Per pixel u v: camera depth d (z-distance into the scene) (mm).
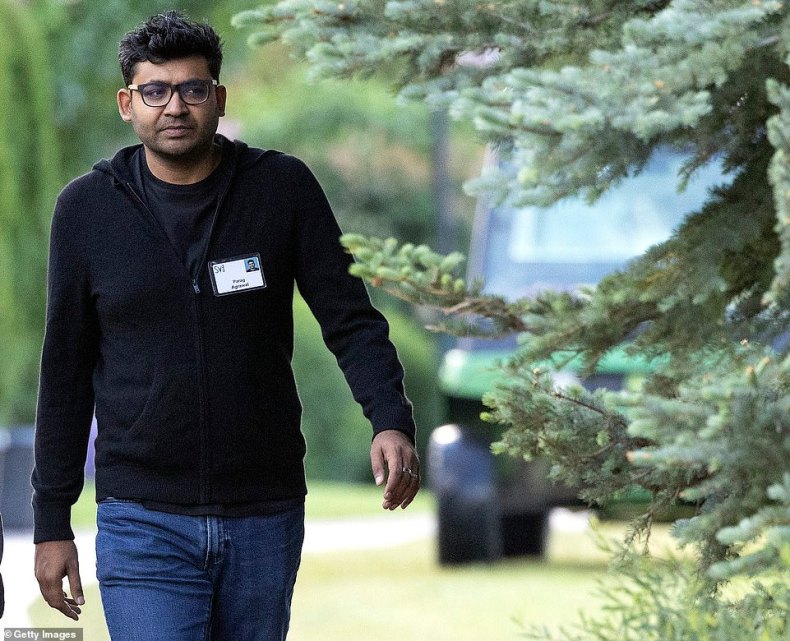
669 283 9734
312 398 75750
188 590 11344
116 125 69188
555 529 39000
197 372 11227
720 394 8297
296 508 11664
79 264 11422
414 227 87188
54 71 66250
